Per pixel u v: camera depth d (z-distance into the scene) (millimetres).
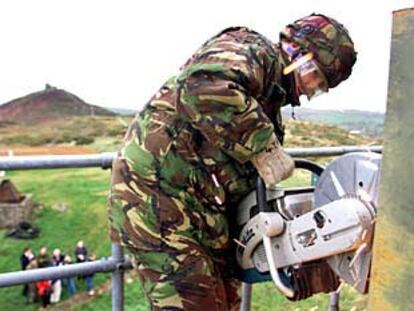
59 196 19625
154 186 1642
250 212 1729
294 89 1664
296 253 1552
